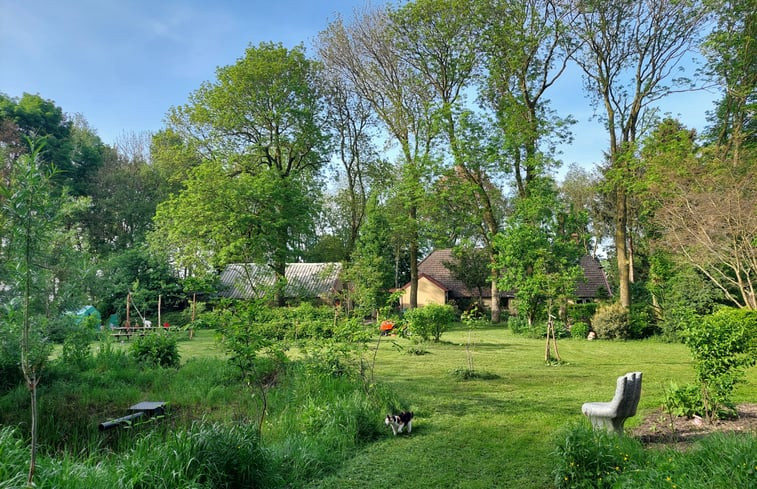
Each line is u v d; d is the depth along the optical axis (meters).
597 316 22.77
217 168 26.22
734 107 23.77
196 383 11.06
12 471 4.07
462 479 5.60
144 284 31.38
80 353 13.33
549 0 26.14
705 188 17.73
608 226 45.50
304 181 31.84
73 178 42.34
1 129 34.28
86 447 6.75
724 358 7.17
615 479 4.68
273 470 5.39
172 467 4.52
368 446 6.87
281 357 6.88
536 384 11.51
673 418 7.46
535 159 26.14
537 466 5.95
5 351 8.24
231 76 29.08
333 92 32.59
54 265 8.70
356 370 10.14
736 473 4.09
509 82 28.00
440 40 28.80
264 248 21.23
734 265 16.33
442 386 11.25
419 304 43.12
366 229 31.88
